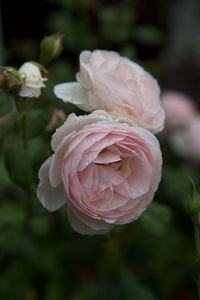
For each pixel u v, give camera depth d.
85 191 0.44
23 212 0.66
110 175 0.46
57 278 0.75
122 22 0.91
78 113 0.68
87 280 0.79
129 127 0.44
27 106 0.52
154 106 0.49
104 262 0.77
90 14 1.01
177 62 1.53
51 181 0.43
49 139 0.51
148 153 0.45
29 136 0.54
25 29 1.17
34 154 0.58
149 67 0.74
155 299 0.55
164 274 0.79
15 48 1.03
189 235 0.81
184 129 0.93
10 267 0.67
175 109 0.92
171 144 0.91
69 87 0.49
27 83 0.48
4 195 0.78
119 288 0.75
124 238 0.75
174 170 0.83
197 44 1.53
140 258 0.79
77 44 0.90
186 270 0.79
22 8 1.15
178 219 0.81
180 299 0.81
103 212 0.45
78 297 0.75
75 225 0.47
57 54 0.53
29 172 0.53
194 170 0.88
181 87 1.50
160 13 1.46
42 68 0.50
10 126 0.57
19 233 0.61
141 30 0.92
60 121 0.48
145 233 0.75
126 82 0.49
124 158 0.46
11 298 0.66
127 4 1.09
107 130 0.43
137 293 0.55
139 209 0.46
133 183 0.46
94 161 0.44
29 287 0.71
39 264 0.72
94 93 0.47
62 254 0.74
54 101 0.63
